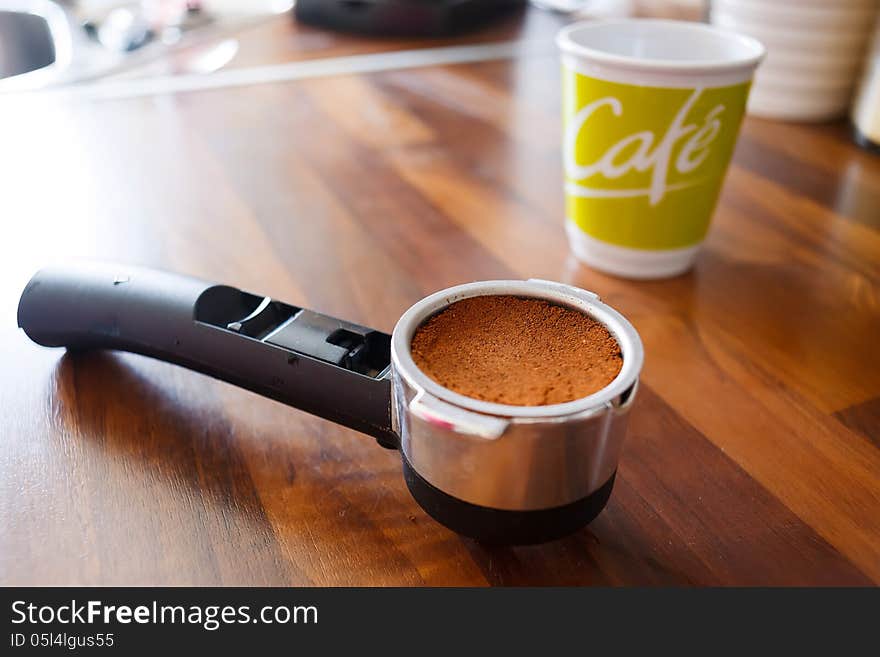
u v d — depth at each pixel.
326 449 0.36
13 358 0.41
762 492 0.34
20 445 0.35
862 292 0.49
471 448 0.26
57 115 0.73
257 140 0.69
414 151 0.68
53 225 0.55
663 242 0.49
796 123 0.75
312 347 0.33
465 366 0.28
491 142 0.70
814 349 0.44
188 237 0.54
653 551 0.31
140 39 0.92
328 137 0.70
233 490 0.33
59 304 0.38
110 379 0.40
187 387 0.39
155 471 0.34
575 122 0.47
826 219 0.58
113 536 0.31
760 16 0.71
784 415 0.38
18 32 0.93
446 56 0.91
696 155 0.46
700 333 0.45
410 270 0.50
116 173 0.63
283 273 0.50
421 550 0.31
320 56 0.90
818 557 0.31
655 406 0.39
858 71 0.72
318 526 0.32
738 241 0.55
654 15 1.03
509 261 0.52
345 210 0.58
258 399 0.39
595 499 0.28
